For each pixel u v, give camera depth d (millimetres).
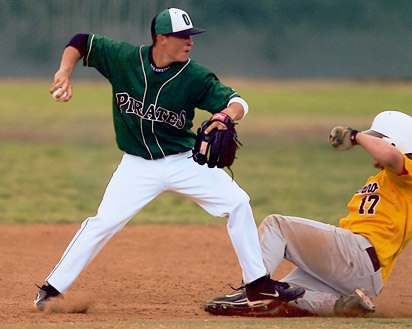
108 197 16625
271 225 16500
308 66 137500
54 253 26781
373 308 16312
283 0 137250
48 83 122812
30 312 16828
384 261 16250
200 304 19156
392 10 135125
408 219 16297
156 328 14320
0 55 124688
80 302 17984
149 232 31953
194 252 28031
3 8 122625
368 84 130625
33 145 64312
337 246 16094
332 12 138500
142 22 116000
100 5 117188
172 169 16484
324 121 86125
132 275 23562
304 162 58750
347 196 42875
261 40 137125
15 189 42969
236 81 133625
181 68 16078
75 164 54156
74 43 16562
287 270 25359
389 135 16688
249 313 16719
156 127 16312
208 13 134000
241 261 16156
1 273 23047
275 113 93500
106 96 107750
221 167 15953
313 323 15039
